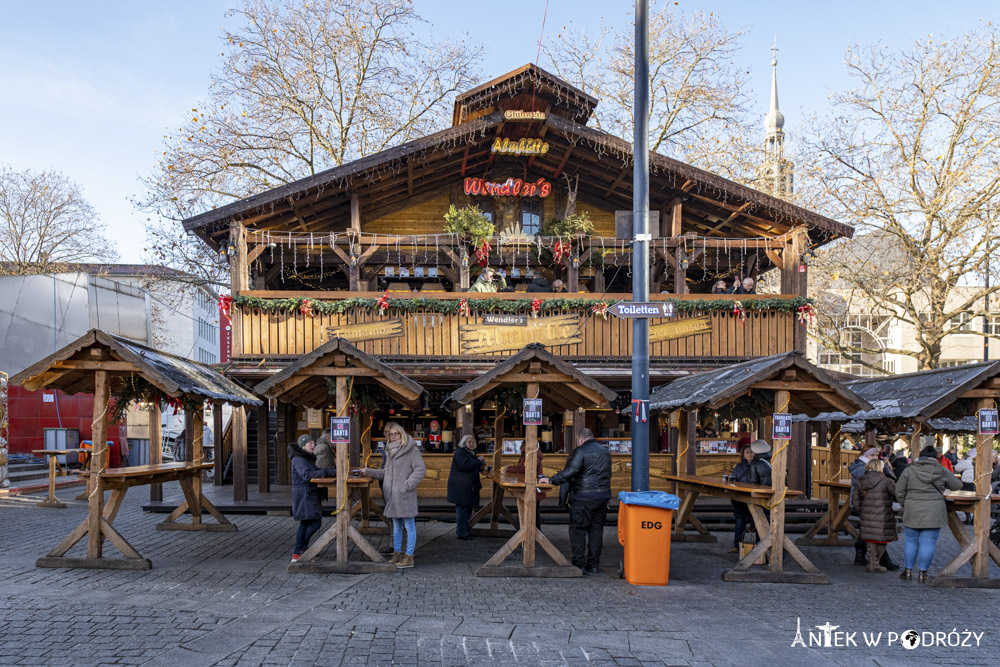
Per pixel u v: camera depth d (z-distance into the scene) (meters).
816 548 13.63
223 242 18.88
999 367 10.12
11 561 10.36
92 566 10.01
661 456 17.55
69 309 29.00
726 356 17.69
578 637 7.42
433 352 17.12
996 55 24.52
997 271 25.55
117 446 25.03
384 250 19.19
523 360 10.32
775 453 10.43
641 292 10.59
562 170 19.47
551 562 10.99
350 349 10.13
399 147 17.08
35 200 42.22
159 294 34.25
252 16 25.59
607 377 17.14
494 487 13.60
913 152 25.55
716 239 18.44
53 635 7.05
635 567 9.90
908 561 10.77
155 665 6.34
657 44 28.89
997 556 10.38
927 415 10.19
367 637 7.21
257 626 7.46
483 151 18.86
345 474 10.21
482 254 17.92
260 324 16.89
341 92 26.84
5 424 20.39
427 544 12.78
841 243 26.91
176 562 10.60
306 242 19.11
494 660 6.70
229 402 12.28
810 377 10.34
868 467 11.57
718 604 8.91
